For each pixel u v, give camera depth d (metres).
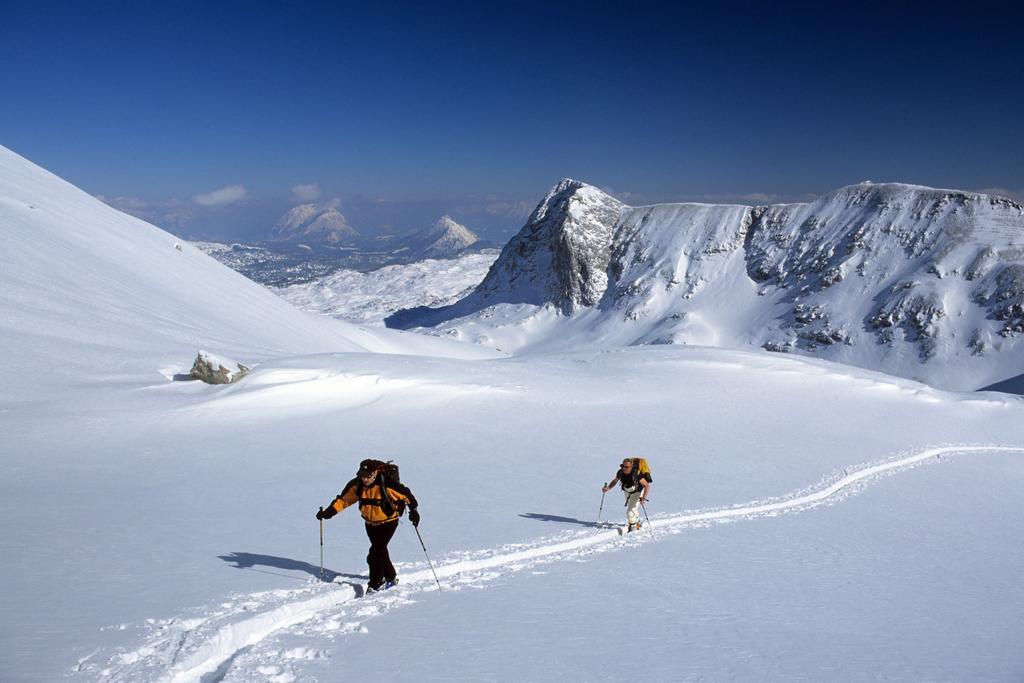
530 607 9.47
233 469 22.36
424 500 18.61
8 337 39.22
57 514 14.95
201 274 81.31
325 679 6.38
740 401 44.41
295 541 13.24
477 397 37.66
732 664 7.59
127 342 45.47
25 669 6.15
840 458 31.53
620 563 12.79
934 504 23.39
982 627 10.42
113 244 71.25
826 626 9.64
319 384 35.91
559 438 31.33
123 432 27.56
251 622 7.88
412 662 7.00
